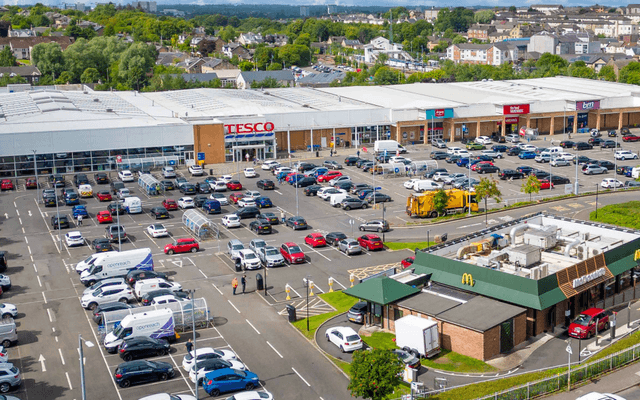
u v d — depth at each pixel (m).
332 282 80.31
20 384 59.59
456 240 79.31
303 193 124.81
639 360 61.62
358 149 159.50
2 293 80.31
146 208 116.62
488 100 182.00
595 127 181.38
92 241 99.31
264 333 69.56
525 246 75.38
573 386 57.62
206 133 145.50
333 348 65.94
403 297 69.31
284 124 156.50
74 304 77.38
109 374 61.50
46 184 131.00
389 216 109.75
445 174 130.12
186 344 65.81
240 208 114.06
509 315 63.97
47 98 169.62
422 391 56.03
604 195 119.38
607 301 74.56
